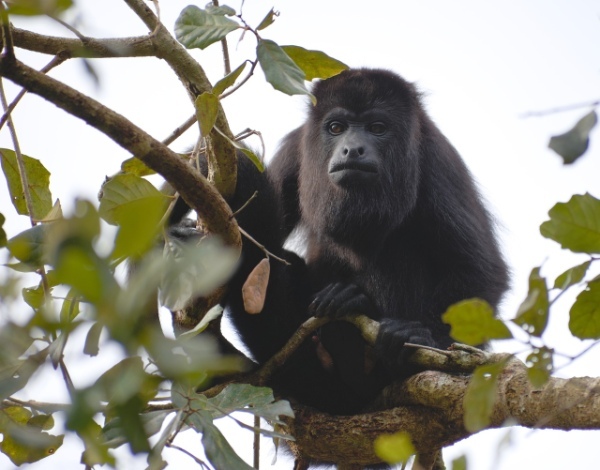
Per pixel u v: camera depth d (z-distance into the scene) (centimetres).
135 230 325
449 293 1223
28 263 566
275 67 664
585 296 495
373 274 1280
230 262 396
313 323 980
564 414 661
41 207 826
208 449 539
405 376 1015
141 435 394
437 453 935
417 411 878
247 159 968
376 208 1241
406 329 1016
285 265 1034
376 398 968
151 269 346
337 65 796
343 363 1067
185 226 923
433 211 1285
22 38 736
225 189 815
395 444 467
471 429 480
